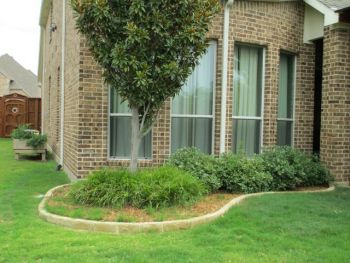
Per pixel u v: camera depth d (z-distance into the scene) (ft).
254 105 32.78
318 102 35.24
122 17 21.63
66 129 35.60
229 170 26.32
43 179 32.14
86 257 15.20
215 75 30.86
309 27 33.78
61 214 20.08
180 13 21.67
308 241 17.35
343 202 24.06
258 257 15.48
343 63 30.35
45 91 68.85
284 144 34.27
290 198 24.50
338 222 19.81
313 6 31.96
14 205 23.13
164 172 22.88
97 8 20.79
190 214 20.39
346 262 15.07
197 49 22.34
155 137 29.60
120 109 29.71
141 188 21.20
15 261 14.98
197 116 31.09
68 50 34.73
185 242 17.02
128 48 21.31
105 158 28.94
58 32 43.96
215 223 19.43
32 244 16.62
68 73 34.40
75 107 29.66
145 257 15.17
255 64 32.68
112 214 20.02
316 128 35.19
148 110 23.43
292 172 27.78
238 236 17.71
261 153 30.19
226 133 30.76
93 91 28.55
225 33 30.27
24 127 49.67
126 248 16.16
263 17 31.83
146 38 20.93
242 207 21.90
